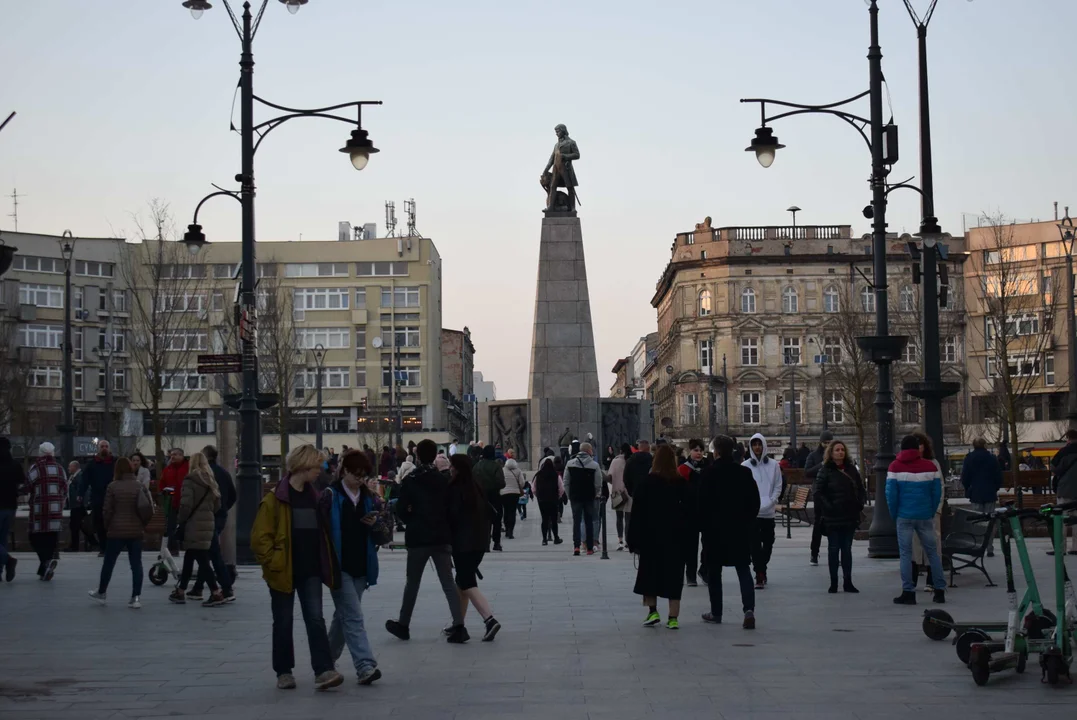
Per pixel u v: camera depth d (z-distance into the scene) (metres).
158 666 12.19
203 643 13.80
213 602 17.38
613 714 9.51
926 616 13.27
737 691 10.43
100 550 26.23
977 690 10.41
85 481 23.55
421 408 93.88
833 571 17.80
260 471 23.27
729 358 97.25
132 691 10.83
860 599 17.08
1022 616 11.09
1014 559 22.52
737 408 97.19
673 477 14.55
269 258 92.06
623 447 24.83
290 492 10.98
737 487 14.55
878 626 14.39
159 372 49.72
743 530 14.50
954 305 91.94
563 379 40.50
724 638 13.61
